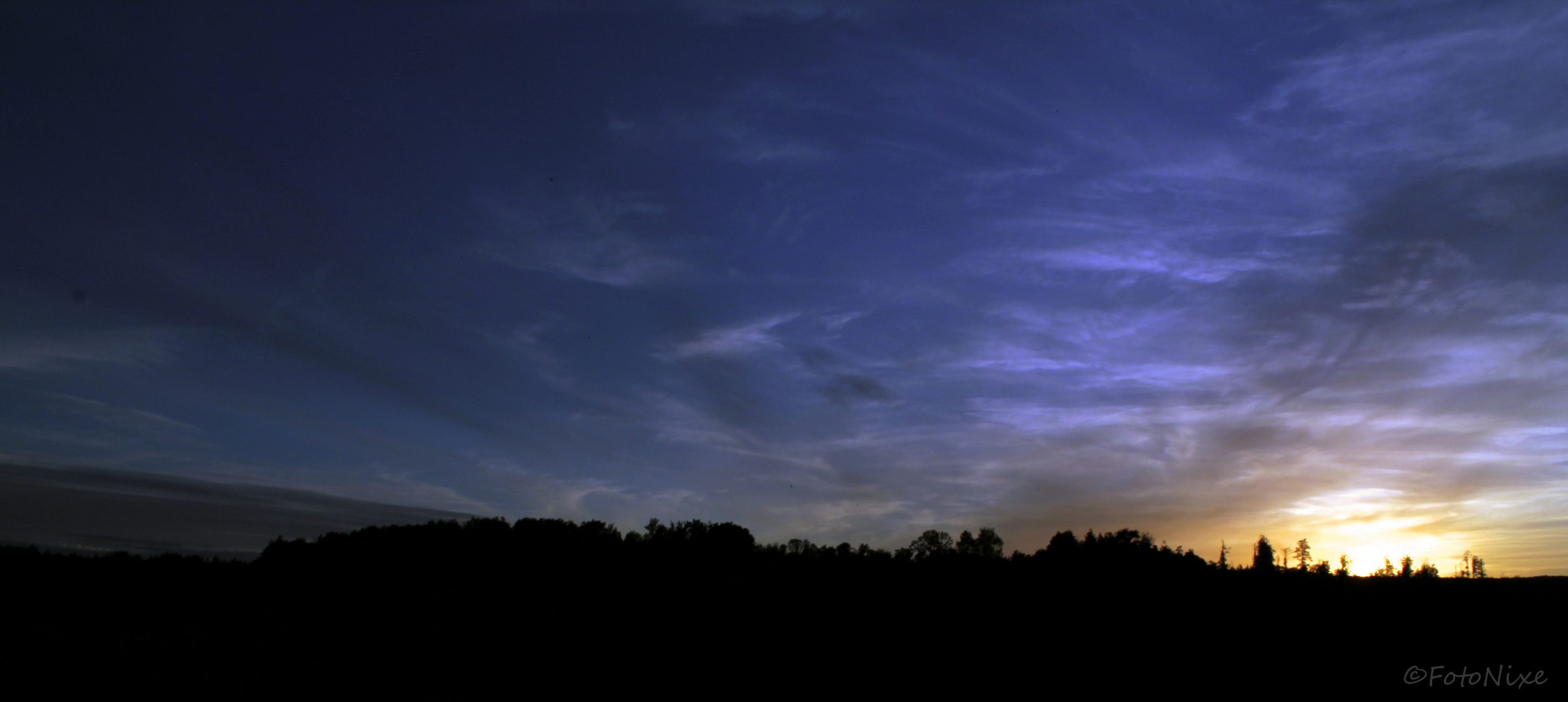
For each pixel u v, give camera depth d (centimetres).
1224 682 2442
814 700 2280
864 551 6881
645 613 3472
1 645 2762
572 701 2220
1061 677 2522
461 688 2302
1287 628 2995
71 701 2130
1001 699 2320
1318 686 2384
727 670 2561
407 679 2383
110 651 2697
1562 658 2483
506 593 4056
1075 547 5250
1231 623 3122
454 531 6744
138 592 4369
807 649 2836
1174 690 2391
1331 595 3444
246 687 2264
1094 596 3728
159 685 2270
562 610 3544
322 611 3641
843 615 3419
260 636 2981
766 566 5025
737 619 3331
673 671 2534
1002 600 3709
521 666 2547
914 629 3156
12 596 4075
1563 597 3102
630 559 5762
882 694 2341
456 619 3347
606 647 2827
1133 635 3020
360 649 2747
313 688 2272
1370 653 2644
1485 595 3225
